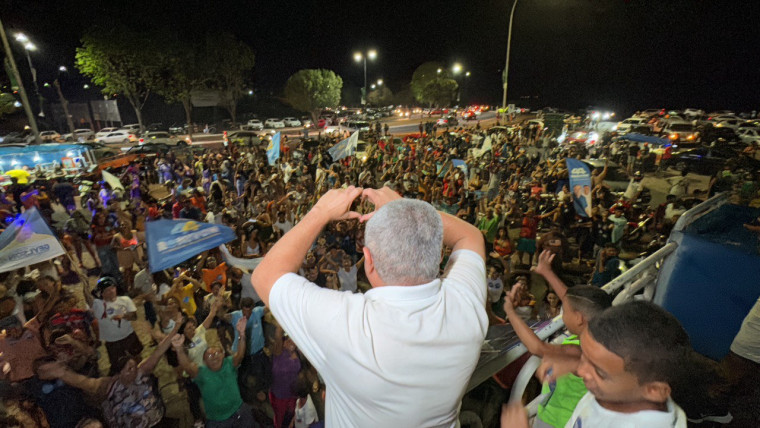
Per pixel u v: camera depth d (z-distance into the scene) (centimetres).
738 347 279
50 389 387
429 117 6319
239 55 4075
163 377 598
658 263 285
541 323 190
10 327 481
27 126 4216
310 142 2453
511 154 1869
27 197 1230
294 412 465
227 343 557
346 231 863
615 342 92
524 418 127
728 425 311
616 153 1973
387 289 94
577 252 977
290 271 104
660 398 92
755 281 239
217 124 5178
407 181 1363
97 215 851
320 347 93
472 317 100
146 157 2175
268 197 1220
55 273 837
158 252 522
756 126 2712
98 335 544
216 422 436
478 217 1055
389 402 88
